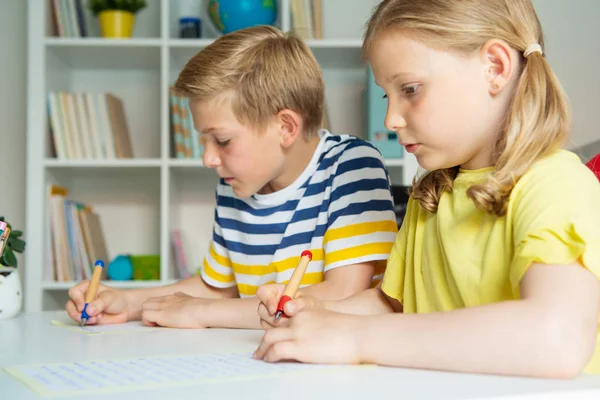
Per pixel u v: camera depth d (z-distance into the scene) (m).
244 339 0.89
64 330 1.03
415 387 0.54
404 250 1.00
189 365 0.66
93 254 2.64
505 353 0.59
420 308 0.94
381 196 1.20
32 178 2.58
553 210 0.66
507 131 0.78
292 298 0.82
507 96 0.80
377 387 0.54
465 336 0.61
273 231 1.31
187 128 2.63
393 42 0.79
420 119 0.78
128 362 0.68
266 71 1.20
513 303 0.62
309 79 1.27
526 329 0.59
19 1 2.98
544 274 0.63
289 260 1.28
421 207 0.96
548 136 0.76
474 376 0.59
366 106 2.76
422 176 0.93
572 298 0.61
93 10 2.70
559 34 2.95
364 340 0.65
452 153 0.80
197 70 1.18
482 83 0.78
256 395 0.52
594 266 0.62
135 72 2.95
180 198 2.91
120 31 2.68
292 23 2.68
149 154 2.92
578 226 0.64
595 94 2.93
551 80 0.79
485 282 0.79
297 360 0.67
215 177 2.91
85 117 2.64
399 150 2.57
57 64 2.75
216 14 2.67
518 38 0.79
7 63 2.96
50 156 2.67
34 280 2.55
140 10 2.81
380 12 0.82
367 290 1.04
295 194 1.29
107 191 2.92
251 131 1.19
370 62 0.83
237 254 1.37
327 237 1.21
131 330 1.03
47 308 2.63
